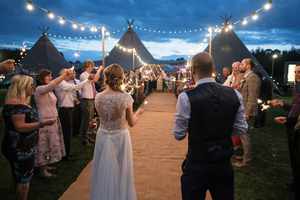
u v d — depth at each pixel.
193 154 2.66
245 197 4.65
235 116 2.73
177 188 4.88
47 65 14.23
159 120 11.70
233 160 6.41
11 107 3.71
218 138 2.64
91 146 7.54
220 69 13.52
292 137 4.56
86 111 7.46
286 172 5.77
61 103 6.23
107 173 3.67
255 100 5.85
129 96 3.76
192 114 2.63
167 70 30.75
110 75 3.69
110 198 3.67
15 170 3.79
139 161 6.30
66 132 6.31
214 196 2.73
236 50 13.99
